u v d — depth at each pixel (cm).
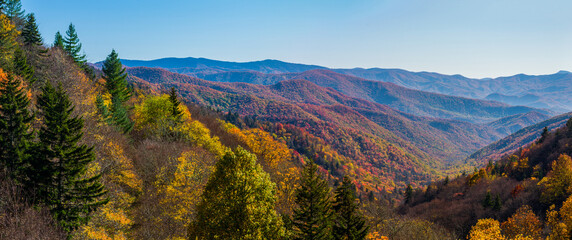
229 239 1783
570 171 8125
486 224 5247
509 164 14538
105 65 6334
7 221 1625
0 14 4425
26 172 1916
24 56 4253
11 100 2173
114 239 2217
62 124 2044
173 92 5509
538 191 9200
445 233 5794
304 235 2391
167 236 2745
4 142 2022
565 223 5247
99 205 2108
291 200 4256
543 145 14025
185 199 2902
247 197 1853
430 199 13300
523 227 6238
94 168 2539
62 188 2009
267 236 1886
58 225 1902
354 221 2488
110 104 5134
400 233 4053
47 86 2212
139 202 3144
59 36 6919
